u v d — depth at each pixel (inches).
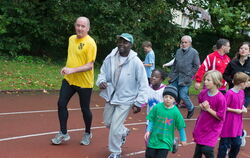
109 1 598.9
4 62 553.9
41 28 619.8
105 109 205.0
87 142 228.8
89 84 215.8
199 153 186.9
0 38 608.7
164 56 744.3
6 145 216.4
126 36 190.7
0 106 313.9
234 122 201.5
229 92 203.5
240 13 673.6
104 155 212.7
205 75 183.0
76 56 211.5
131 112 343.9
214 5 690.2
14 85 395.2
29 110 311.7
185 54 316.8
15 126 259.4
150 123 177.5
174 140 181.3
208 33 846.5
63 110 219.0
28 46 622.5
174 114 173.8
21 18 594.6
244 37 834.2
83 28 207.5
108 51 719.1
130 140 251.9
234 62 241.3
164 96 174.2
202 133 182.5
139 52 644.7
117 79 196.4
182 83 317.4
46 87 411.8
